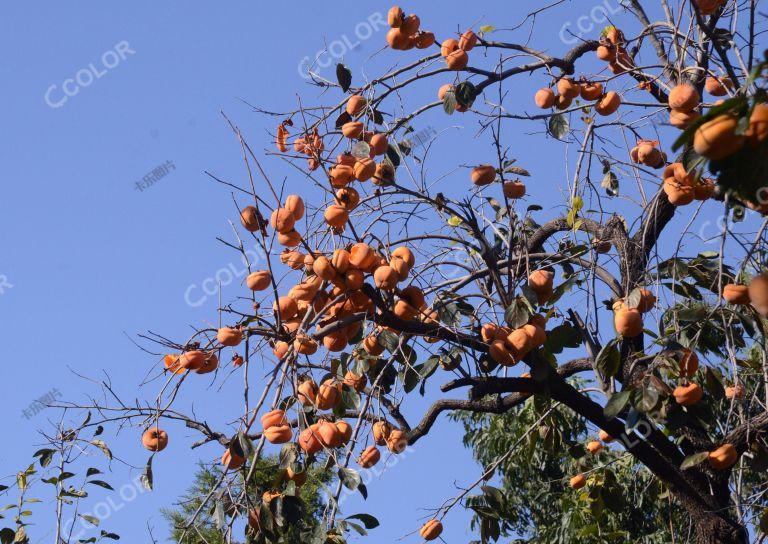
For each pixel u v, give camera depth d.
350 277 4.21
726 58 4.06
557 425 5.66
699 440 4.98
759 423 4.78
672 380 5.22
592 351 4.98
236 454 4.07
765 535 5.16
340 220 4.39
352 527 4.24
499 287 4.91
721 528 4.82
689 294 4.82
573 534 7.67
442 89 5.39
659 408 4.18
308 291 4.33
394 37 5.25
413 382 5.05
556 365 5.19
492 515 4.90
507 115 5.22
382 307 4.53
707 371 4.22
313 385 4.54
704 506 4.90
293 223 4.24
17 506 5.92
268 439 4.13
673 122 4.25
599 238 5.82
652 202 4.94
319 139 4.89
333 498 4.15
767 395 4.72
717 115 2.18
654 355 4.46
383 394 5.09
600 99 5.37
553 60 5.56
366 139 5.04
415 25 5.23
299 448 4.34
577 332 4.75
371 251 4.23
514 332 4.50
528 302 4.48
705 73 5.52
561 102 5.34
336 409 4.90
